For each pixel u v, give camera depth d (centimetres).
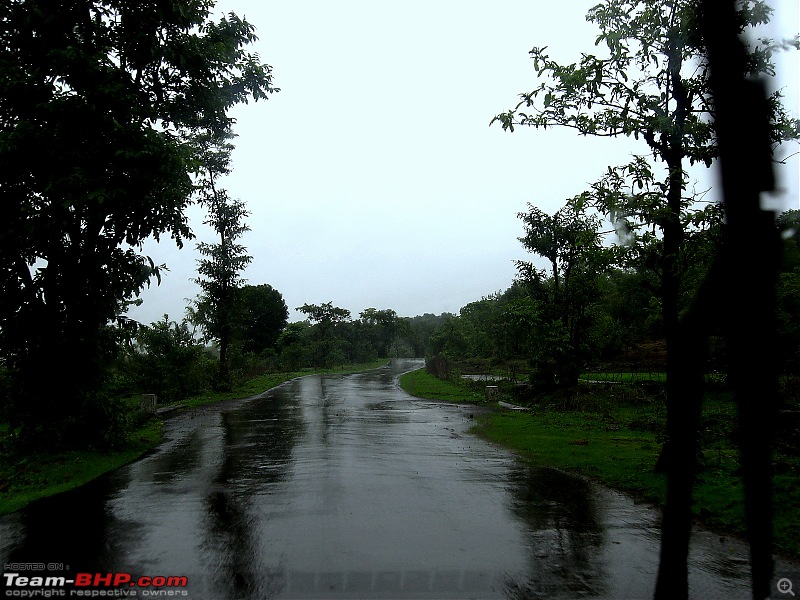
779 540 494
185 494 691
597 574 439
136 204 1009
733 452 839
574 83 746
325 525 561
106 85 940
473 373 3491
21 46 984
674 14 732
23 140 895
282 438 1155
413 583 420
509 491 709
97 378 1065
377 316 7612
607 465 843
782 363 1370
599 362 2658
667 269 770
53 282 1030
